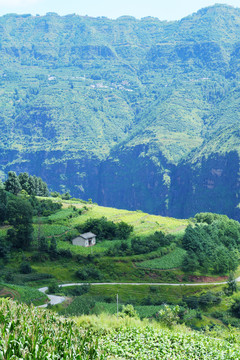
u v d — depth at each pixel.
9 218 108.25
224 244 126.25
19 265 93.38
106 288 85.44
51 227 119.81
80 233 118.00
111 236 118.50
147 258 104.25
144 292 86.75
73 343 15.53
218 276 102.69
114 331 25.72
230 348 27.03
